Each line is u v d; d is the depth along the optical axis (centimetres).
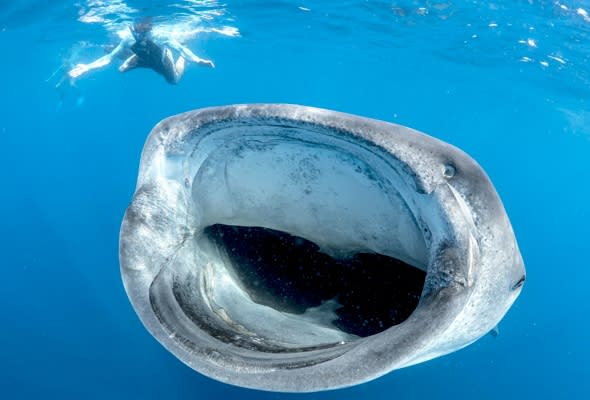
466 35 1198
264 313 235
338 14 1234
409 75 1909
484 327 216
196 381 653
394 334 154
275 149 219
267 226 262
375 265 261
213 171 237
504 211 182
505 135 2978
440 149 180
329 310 257
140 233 216
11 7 1185
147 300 197
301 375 152
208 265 244
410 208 194
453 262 165
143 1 1156
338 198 230
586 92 1364
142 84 2691
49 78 2330
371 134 179
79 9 1202
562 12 944
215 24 1387
